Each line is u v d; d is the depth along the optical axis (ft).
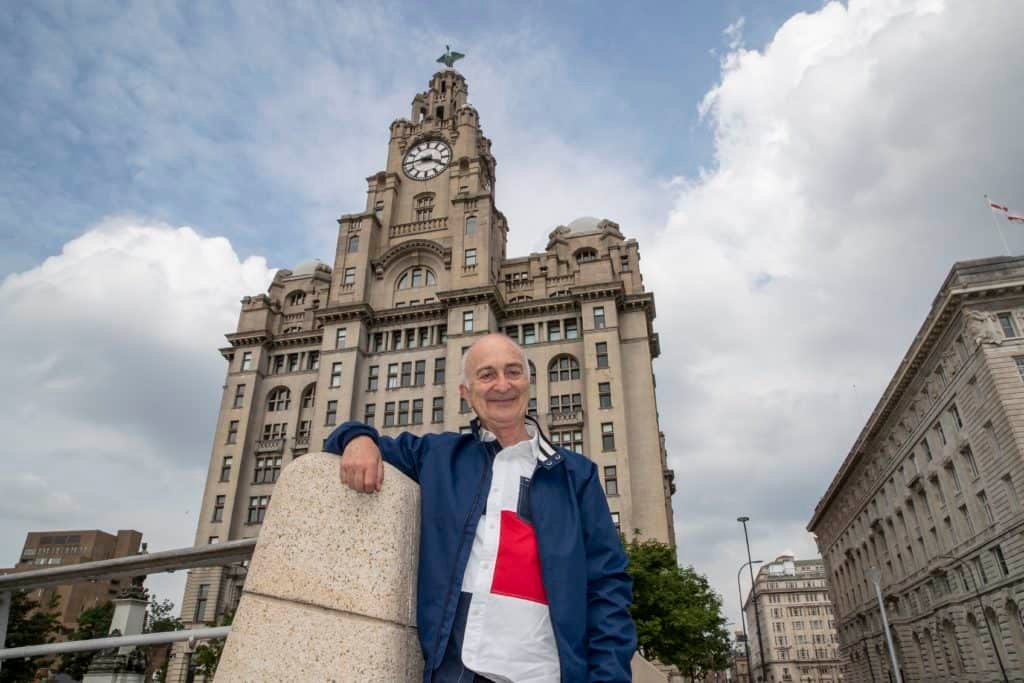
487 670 6.92
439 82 239.09
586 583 7.81
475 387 8.81
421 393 167.43
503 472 8.30
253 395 187.21
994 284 115.55
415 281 186.91
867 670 227.20
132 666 27.45
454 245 183.01
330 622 6.94
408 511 7.80
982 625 129.70
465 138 212.02
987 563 123.54
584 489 8.53
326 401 170.81
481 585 7.36
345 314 179.01
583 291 167.22
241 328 197.26
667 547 123.75
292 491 7.58
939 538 147.64
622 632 7.71
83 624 151.02
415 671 7.43
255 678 6.67
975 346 117.08
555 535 7.78
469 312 169.68
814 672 397.19
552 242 194.29
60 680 46.98
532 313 172.86
